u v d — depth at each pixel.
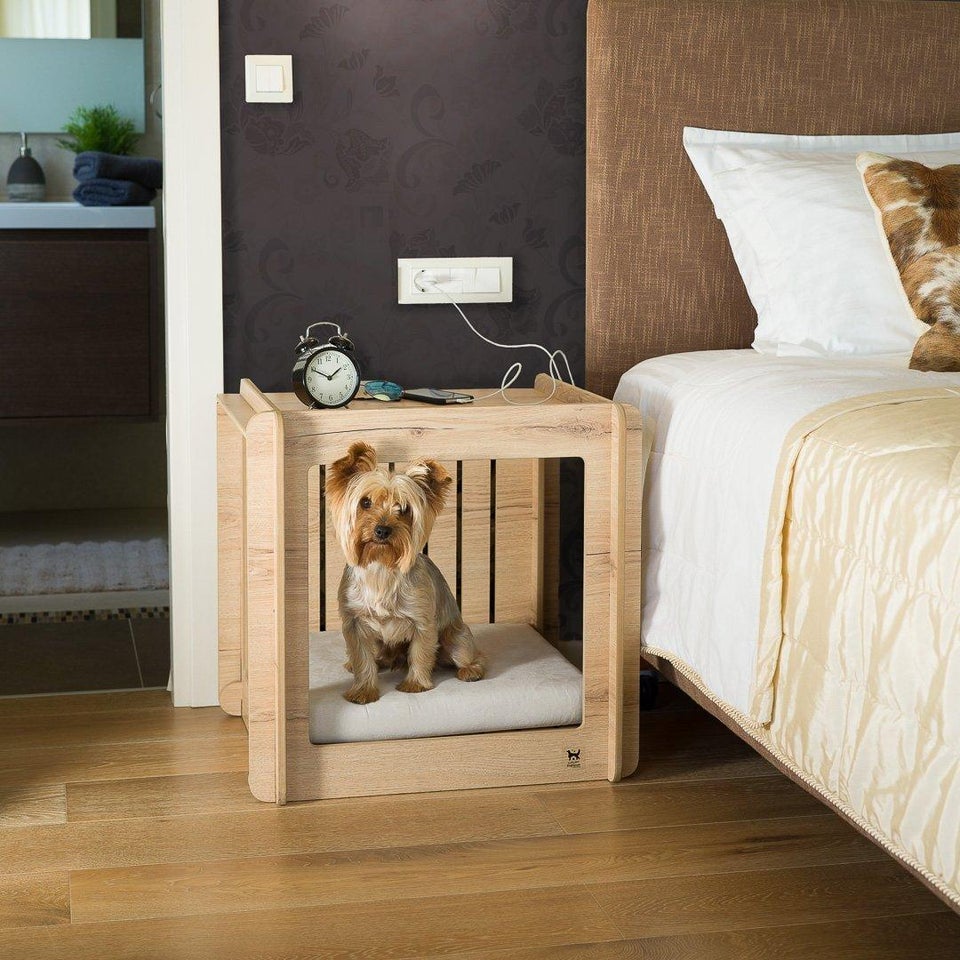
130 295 3.53
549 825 1.84
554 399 2.14
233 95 2.22
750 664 1.67
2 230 3.43
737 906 1.60
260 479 1.80
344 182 2.30
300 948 1.49
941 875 1.23
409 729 1.94
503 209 2.38
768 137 2.37
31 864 1.70
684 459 1.92
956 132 2.46
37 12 3.77
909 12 2.42
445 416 1.88
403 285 2.34
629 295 2.37
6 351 3.47
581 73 2.37
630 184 2.34
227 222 2.26
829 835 1.82
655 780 2.02
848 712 1.42
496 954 1.48
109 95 3.85
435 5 2.29
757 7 2.35
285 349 2.32
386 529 1.82
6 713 2.33
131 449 4.08
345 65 2.26
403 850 1.75
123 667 2.64
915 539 1.31
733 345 2.41
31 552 3.54
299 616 1.86
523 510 2.36
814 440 1.57
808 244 2.13
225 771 2.04
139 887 1.63
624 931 1.54
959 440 1.39
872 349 2.04
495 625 2.33
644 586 2.04
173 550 2.31
